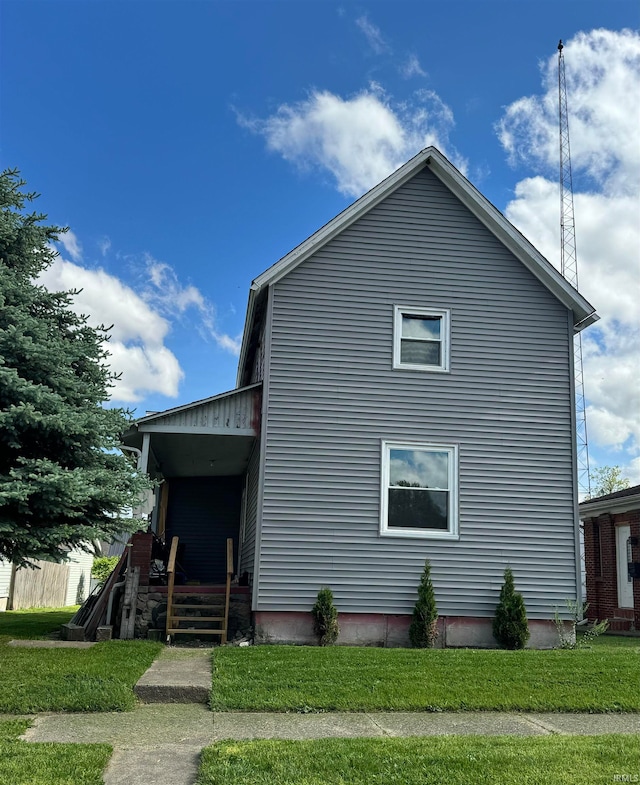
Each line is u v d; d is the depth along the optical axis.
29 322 9.62
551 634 12.46
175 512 19.47
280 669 9.02
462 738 6.64
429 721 7.50
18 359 9.74
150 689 8.06
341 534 12.25
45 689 7.85
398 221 13.48
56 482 8.90
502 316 13.41
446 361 13.09
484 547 12.56
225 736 6.73
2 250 10.74
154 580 13.31
